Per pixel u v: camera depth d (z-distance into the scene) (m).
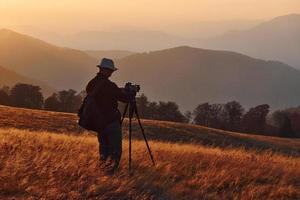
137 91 10.71
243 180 10.95
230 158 14.19
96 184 8.88
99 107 10.10
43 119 53.38
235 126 140.75
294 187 10.88
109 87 10.10
